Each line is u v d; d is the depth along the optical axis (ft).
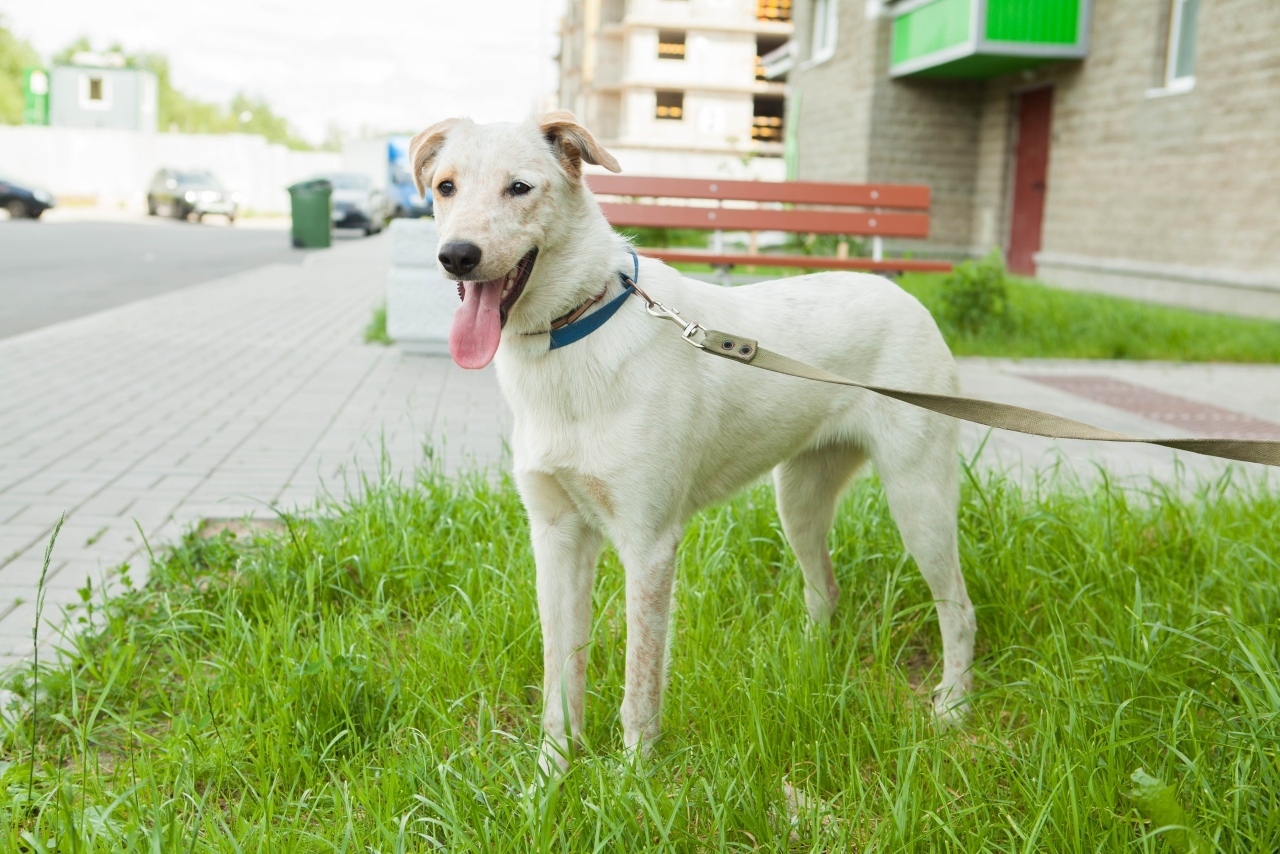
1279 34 38.83
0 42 272.10
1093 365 31.50
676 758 8.99
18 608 12.46
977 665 11.14
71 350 30.78
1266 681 8.66
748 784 8.13
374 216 114.83
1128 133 47.85
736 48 182.80
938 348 10.98
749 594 11.76
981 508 13.69
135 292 48.32
